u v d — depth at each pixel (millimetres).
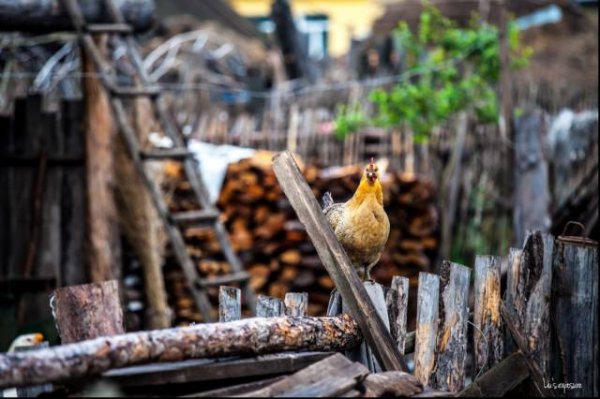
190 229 12945
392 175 14125
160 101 12148
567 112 14508
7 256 12195
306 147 15891
